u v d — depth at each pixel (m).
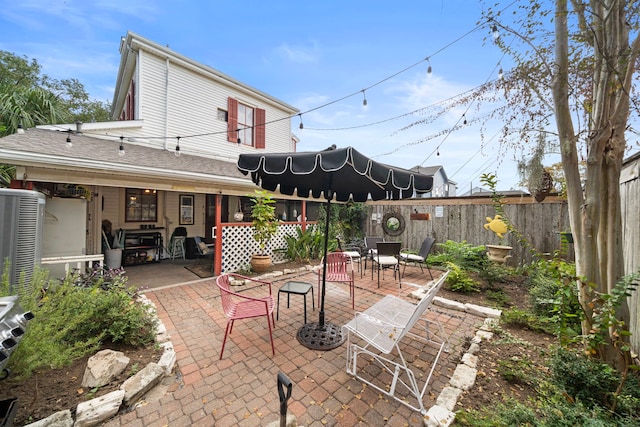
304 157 2.27
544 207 5.47
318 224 7.73
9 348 1.25
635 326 2.14
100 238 5.33
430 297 2.20
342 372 2.28
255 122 8.70
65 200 4.21
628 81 1.94
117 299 2.75
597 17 1.91
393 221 7.69
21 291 1.89
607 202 2.07
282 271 5.65
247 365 2.36
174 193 7.69
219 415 1.80
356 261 6.85
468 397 1.94
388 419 1.79
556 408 1.63
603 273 2.05
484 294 4.30
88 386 1.97
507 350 2.58
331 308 3.74
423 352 2.60
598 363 1.85
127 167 4.34
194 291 4.43
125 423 1.71
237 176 6.00
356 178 3.37
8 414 1.43
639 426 1.47
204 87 7.59
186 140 7.22
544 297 3.31
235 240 5.64
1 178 5.21
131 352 2.46
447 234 6.79
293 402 1.93
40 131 5.05
